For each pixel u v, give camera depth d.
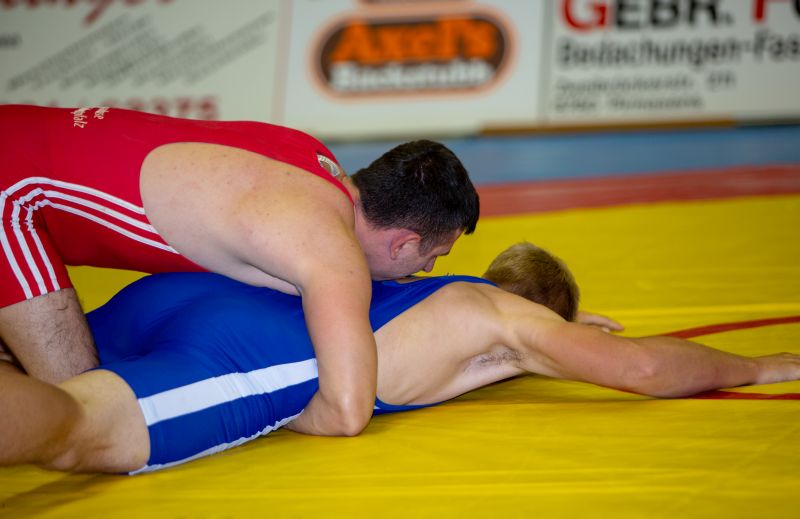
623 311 6.96
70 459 3.70
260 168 4.37
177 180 4.38
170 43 18.38
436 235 4.69
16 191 4.55
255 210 4.22
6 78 18.62
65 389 3.74
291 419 4.45
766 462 3.69
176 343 4.18
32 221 4.61
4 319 4.51
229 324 4.24
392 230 4.61
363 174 4.70
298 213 4.19
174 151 4.45
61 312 4.57
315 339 4.11
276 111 18.12
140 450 3.84
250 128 4.76
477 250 9.86
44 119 4.66
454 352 4.61
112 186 4.46
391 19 17.95
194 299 4.45
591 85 17.50
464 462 3.87
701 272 8.34
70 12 18.59
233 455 4.20
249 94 18.17
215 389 4.09
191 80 18.30
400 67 17.92
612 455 3.84
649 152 16.22
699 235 10.14
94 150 4.50
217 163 4.38
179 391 3.96
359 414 4.13
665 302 7.20
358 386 4.08
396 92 17.95
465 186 4.73
